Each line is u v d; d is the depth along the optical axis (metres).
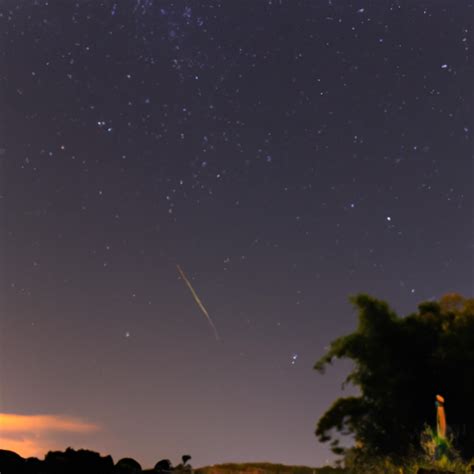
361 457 13.27
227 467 9.94
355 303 14.61
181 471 8.66
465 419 13.56
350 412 14.25
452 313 14.61
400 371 14.10
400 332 14.31
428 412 13.78
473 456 12.67
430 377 13.96
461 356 13.67
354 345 14.42
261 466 10.29
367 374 14.31
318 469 10.70
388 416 13.94
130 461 8.09
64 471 7.34
